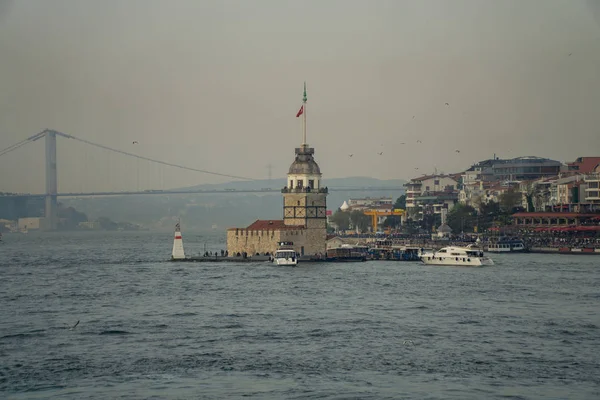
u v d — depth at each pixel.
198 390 196.25
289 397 191.38
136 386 199.12
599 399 190.00
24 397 191.75
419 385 199.38
